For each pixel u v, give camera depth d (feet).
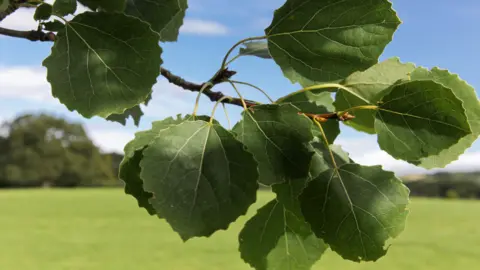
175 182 0.60
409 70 0.81
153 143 0.62
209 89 0.80
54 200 22.88
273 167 0.67
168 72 0.82
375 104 0.79
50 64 0.65
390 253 9.86
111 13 0.64
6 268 9.13
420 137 0.71
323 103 0.85
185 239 0.58
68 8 0.65
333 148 0.81
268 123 0.70
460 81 0.77
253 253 0.86
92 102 0.64
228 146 0.63
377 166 0.73
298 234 0.86
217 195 0.60
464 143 0.76
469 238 11.51
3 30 0.70
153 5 0.71
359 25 0.68
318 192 0.71
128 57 0.65
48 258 10.09
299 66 0.71
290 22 0.70
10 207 19.29
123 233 13.51
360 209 0.70
